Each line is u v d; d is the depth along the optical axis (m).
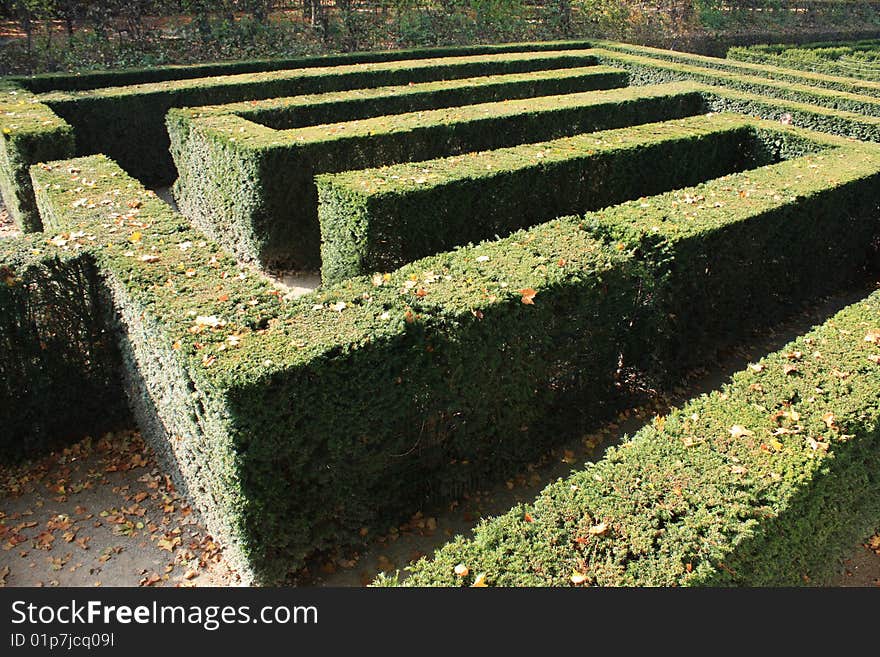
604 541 3.40
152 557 5.10
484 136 10.75
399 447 5.06
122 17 18.25
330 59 16.88
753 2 28.50
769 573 3.70
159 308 4.95
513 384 5.54
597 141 9.75
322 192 8.02
